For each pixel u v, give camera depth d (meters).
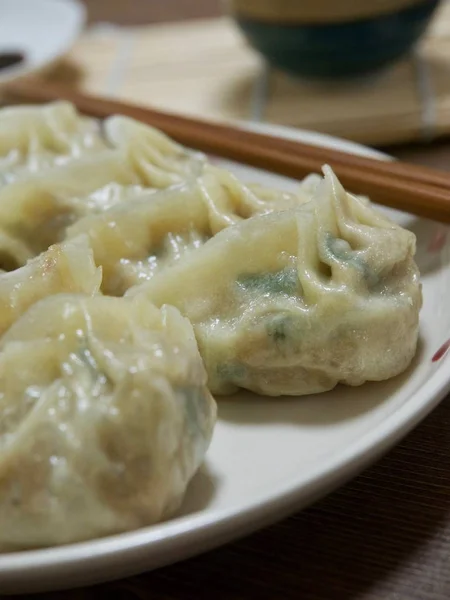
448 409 0.26
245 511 0.21
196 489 0.24
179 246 0.28
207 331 0.26
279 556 0.23
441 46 0.46
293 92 0.43
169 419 0.22
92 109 0.37
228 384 0.26
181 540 0.21
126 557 0.21
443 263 0.28
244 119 0.41
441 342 0.26
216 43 0.50
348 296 0.25
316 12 0.40
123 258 0.28
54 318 0.23
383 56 0.41
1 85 0.41
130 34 0.55
